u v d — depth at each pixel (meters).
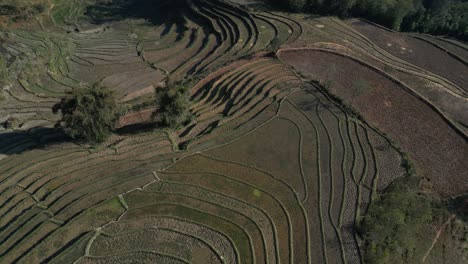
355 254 31.25
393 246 31.58
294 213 34.34
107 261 29.14
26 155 38.44
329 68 54.59
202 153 39.75
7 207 32.94
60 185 35.09
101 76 58.78
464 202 36.22
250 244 31.36
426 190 37.19
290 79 51.50
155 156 39.03
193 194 35.12
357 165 39.31
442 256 32.41
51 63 58.19
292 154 40.41
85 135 38.00
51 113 46.56
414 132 43.94
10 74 51.75
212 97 49.00
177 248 30.45
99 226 31.47
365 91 50.00
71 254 29.27
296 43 60.53
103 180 35.69
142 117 44.81
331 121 44.84
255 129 43.22
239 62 55.47
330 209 34.78
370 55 59.31
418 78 54.25
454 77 55.91
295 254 31.09
